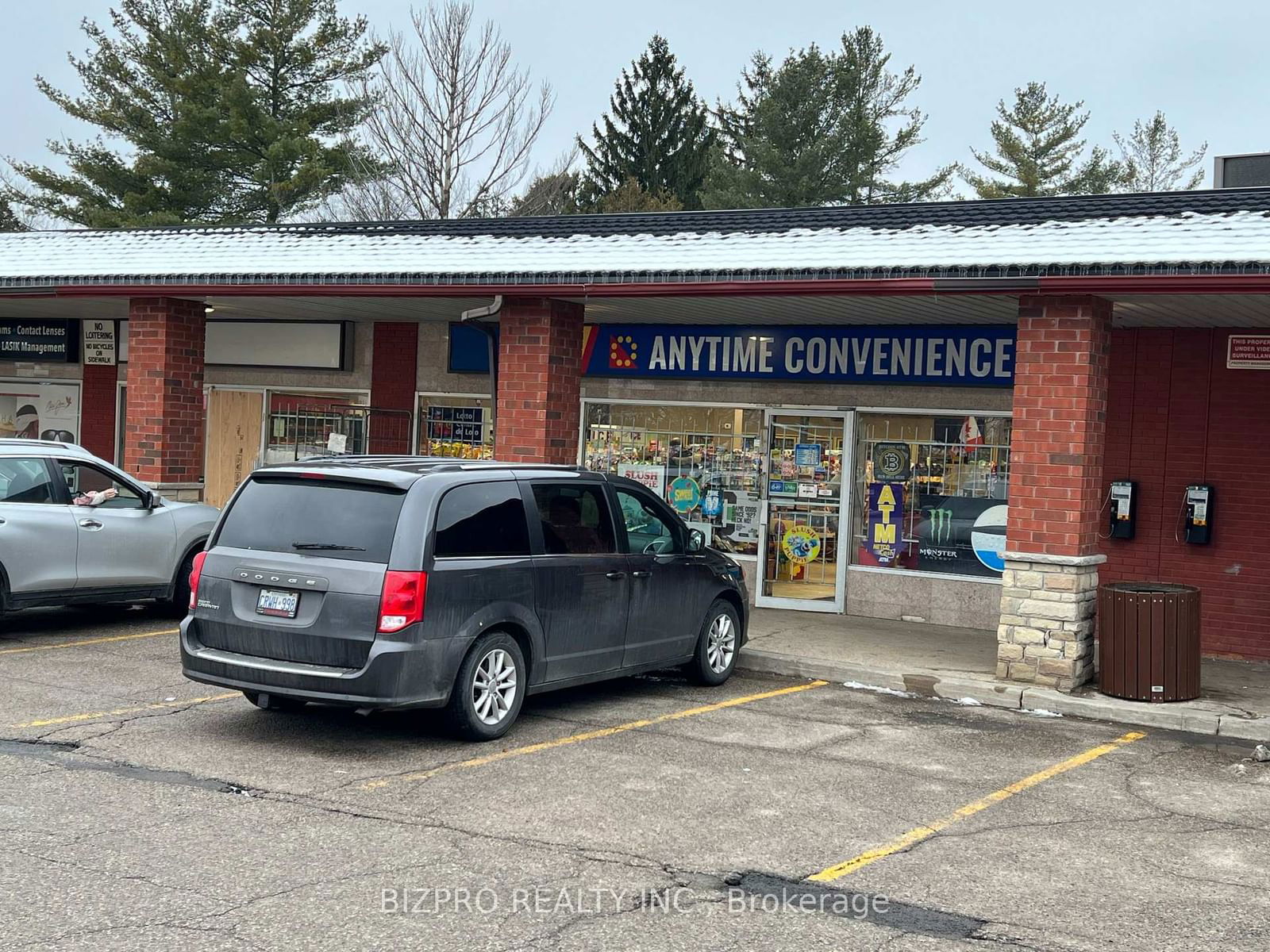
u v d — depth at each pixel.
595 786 7.33
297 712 8.92
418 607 7.74
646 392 15.46
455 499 8.18
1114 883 5.95
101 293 14.48
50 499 11.43
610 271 11.75
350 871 5.75
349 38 39.25
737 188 46.31
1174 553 12.77
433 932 5.07
